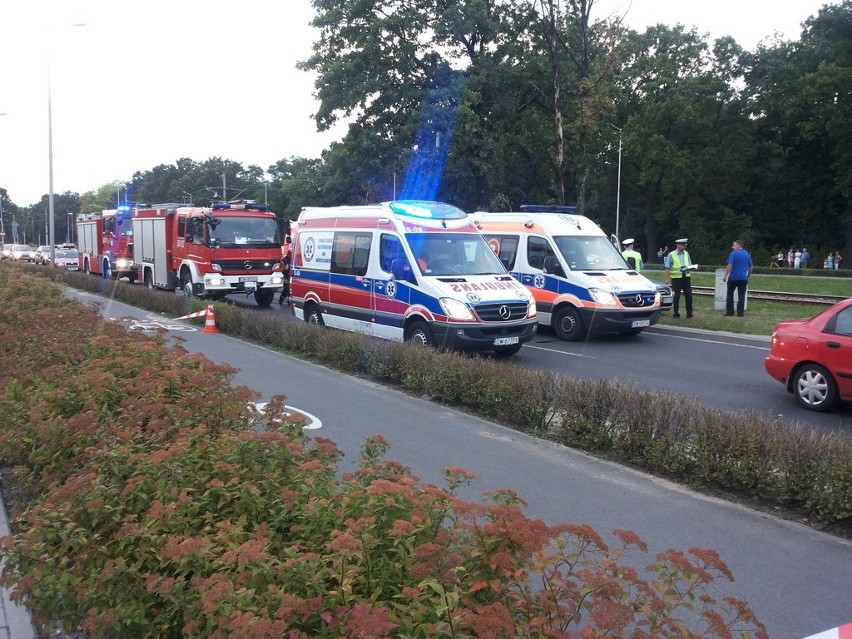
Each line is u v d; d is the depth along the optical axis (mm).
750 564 4891
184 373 6098
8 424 5797
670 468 6609
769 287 29734
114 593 3125
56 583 3199
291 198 77500
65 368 6844
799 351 9414
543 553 2797
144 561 3270
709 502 6027
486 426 8281
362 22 32625
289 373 11320
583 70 24625
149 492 3783
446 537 3002
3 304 11547
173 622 3021
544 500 6008
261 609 2684
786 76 54656
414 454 7203
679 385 10859
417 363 9992
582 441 7484
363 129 32469
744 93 56875
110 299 22000
